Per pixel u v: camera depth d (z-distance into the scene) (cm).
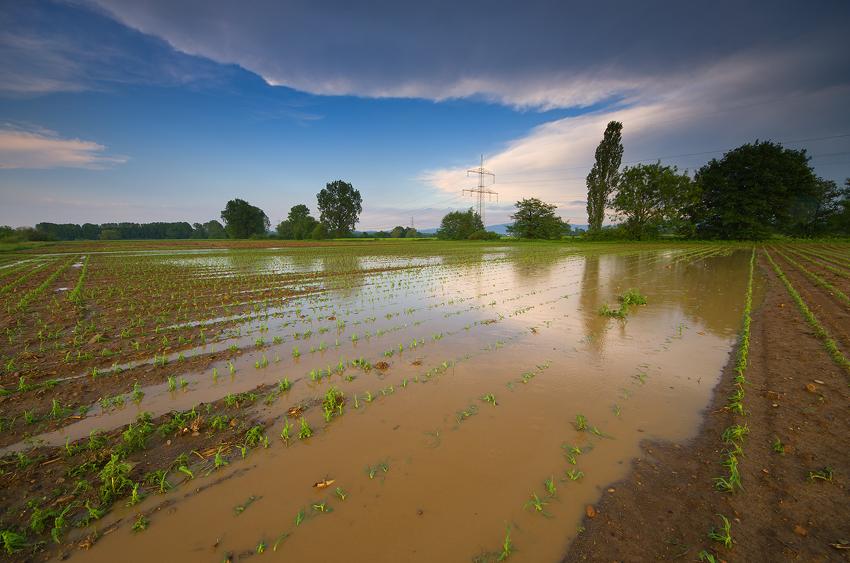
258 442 456
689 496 348
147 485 383
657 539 301
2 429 496
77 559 299
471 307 1185
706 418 490
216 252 4309
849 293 1270
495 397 564
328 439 460
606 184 5819
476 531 317
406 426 486
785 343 765
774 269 2002
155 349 819
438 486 373
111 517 344
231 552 303
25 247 5631
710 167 5444
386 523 328
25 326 1031
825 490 344
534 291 1461
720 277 1778
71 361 747
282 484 382
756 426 459
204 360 743
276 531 323
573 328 930
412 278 1889
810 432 439
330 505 351
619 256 3020
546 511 337
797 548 285
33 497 365
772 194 4844
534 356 737
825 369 618
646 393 568
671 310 1105
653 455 414
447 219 8481
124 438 446
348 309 1188
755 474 372
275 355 771
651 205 5197
